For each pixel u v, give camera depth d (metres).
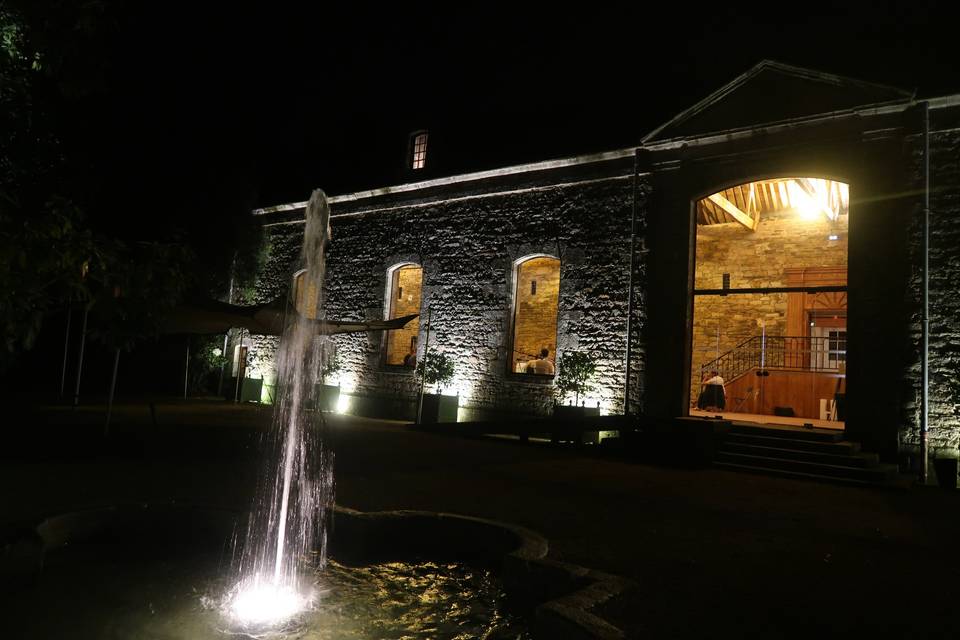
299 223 17.77
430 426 13.02
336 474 7.35
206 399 17.69
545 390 12.95
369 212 16.41
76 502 5.22
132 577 4.06
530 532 4.57
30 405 13.74
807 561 4.62
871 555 4.87
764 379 14.62
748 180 11.23
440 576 4.31
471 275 14.34
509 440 12.17
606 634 2.86
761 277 16.25
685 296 11.55
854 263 10.09
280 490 6.21
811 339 15.37
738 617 3.39
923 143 9.69
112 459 7.52
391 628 3.46
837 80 10.34
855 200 10.18
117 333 4.42
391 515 4.95
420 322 15.00
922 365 9.35
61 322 16.22
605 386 12.23
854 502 7.22
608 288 12.41
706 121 11.63
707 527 5.62
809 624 3.35
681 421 10.02
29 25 4.21
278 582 4.08
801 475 8.84
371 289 16.06
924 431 9.22
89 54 4.39
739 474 9.12
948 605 3.75
